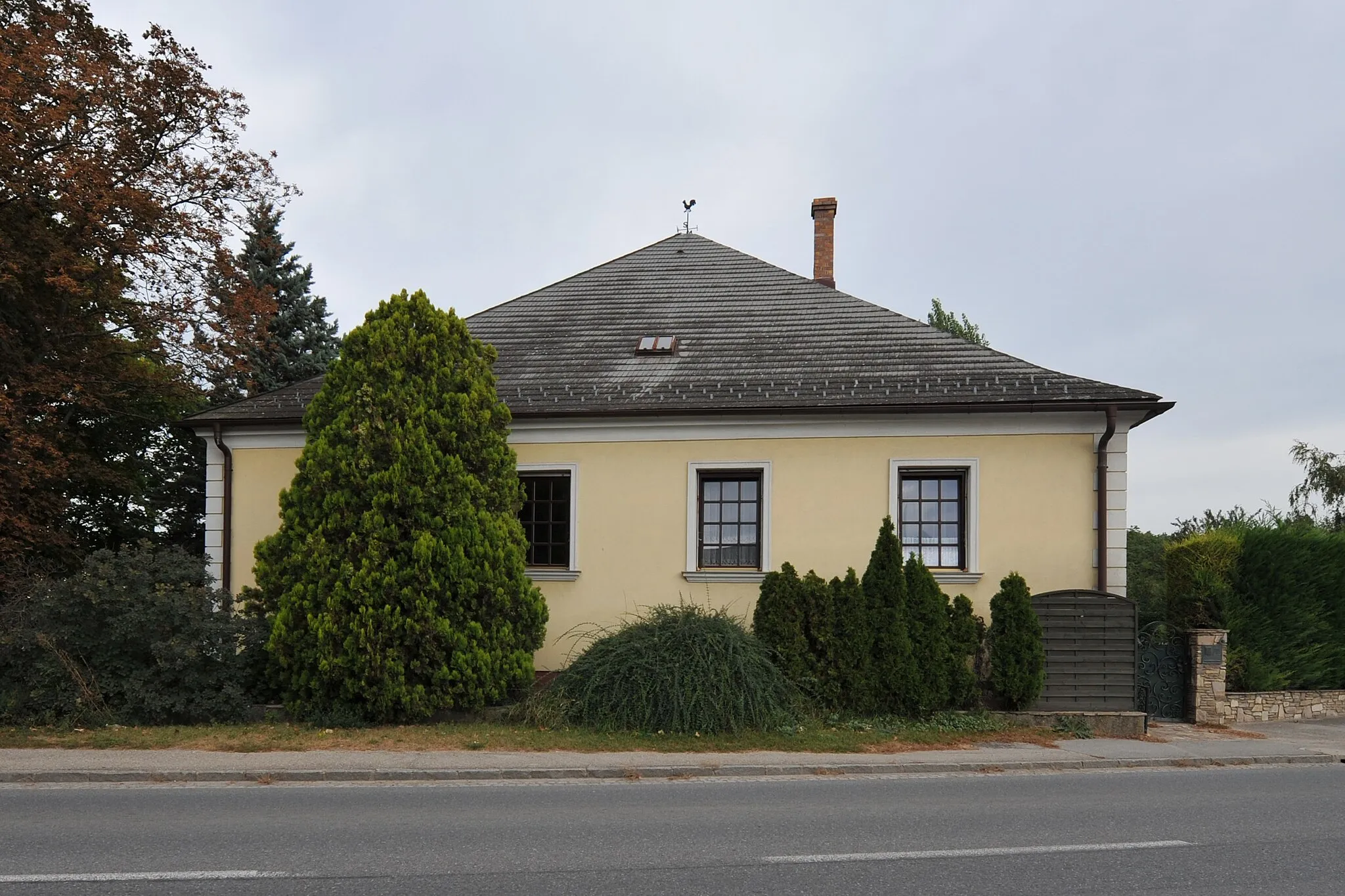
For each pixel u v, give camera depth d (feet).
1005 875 18.99
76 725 37.63
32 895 17.48
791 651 39.81
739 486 47.16
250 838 21.77
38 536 53.93
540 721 37.83
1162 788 28.78
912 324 52.42
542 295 60.85
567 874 18.92
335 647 38.19
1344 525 76.07
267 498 49.44
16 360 54.29
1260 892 17.93
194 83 58.80
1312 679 47.57
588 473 47.70
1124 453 43.96
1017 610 40.55
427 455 39.83
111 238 54.70
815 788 28.73
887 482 45.39
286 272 94.07
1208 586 46.50
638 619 42.50
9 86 47.96
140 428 70.33
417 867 19.35
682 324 55.21
